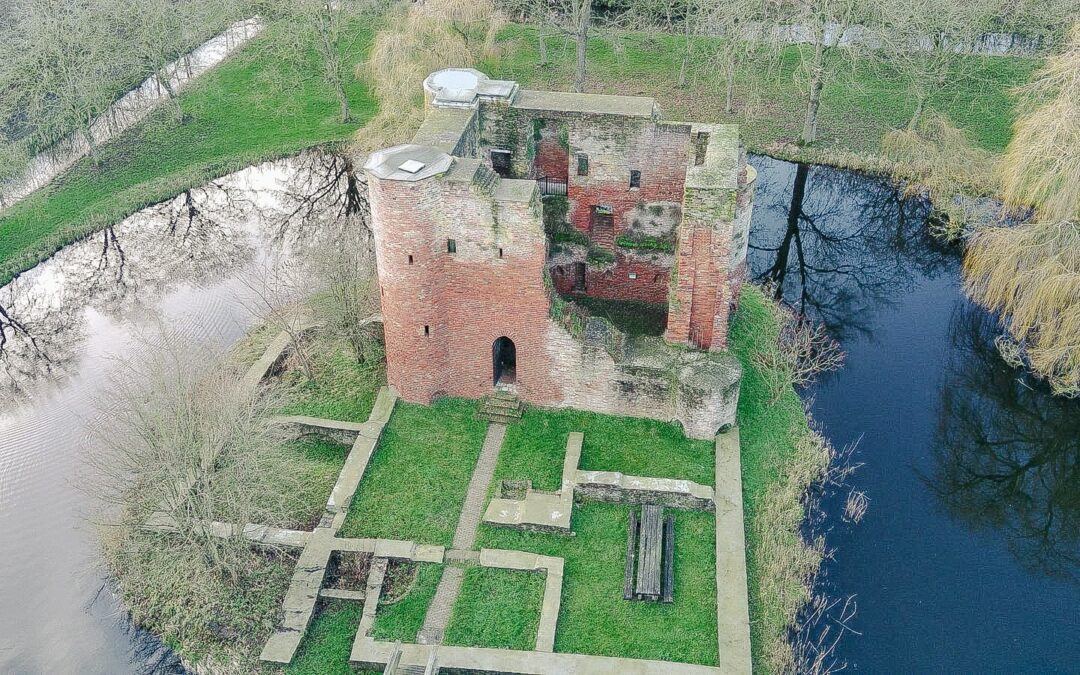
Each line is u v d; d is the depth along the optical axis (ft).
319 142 223.30
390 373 138.82
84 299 180.65
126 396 118.21
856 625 117.50
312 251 169.48
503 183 123.24
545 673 104.37
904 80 238.48
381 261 128.06
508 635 109.50
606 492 124.67
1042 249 151.12
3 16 240.12
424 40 210.18
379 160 123.13
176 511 113.29
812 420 148.15
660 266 154.10
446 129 135.13
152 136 226.38
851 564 125.59
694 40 249.55
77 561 125.39
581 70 229.45
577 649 108.06
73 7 219.20
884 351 165.17
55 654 113.29
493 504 123.65
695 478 127.95
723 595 112.78
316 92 241.76
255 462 114.73
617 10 279.49
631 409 136.46
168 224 201.67
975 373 160.04
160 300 178.70
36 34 206.90
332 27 224.53
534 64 253.24
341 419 137.90
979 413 152.76
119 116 238.07
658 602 113.09
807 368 158.81
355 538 119.96
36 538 129.49
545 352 133.49
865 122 227.40
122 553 122.72
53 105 217.56
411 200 119.75
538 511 122.21
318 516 124.98
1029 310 151.23
